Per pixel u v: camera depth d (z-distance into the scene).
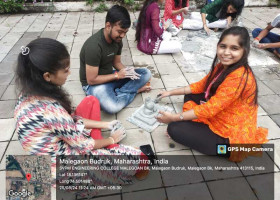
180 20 4.43
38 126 1.21
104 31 2.07
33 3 5.33
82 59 2.25
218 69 1.86
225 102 1.61
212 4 4.15
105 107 2.30
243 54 1.56
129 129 2.23
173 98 2.66
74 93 2.73
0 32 4.40
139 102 2.60
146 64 3.37
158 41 3.50
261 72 3.19
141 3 5.59
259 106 2.56
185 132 1.85
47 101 1.22
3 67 3.25
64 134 1.30
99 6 5.55
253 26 4.77
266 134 2.01
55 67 1.12
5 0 5.11
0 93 2.72
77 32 4.42
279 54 3.50
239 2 3.95
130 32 4.41
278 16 3.31
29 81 1.15
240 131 1.78
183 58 3.52
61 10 5.52
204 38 4.16
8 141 2.09
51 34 4.34
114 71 2.68
